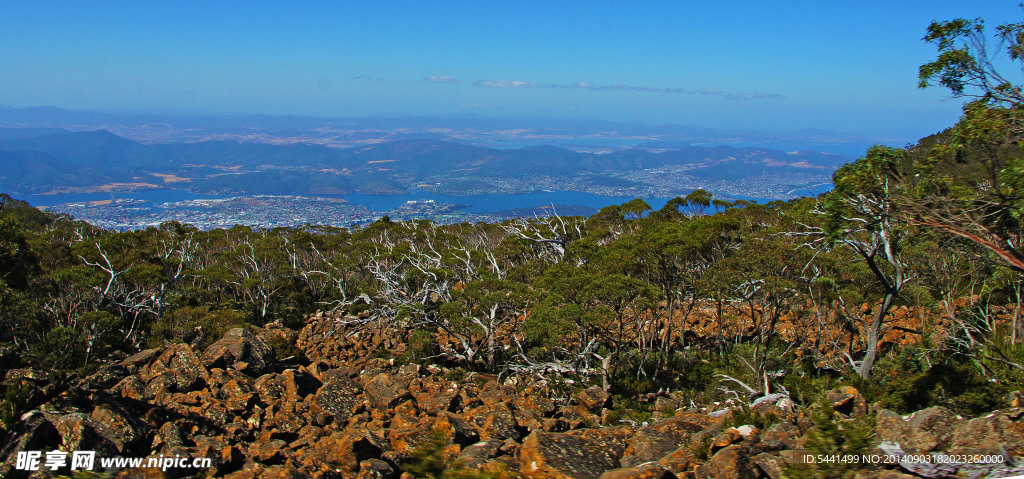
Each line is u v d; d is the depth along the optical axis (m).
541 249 37.56
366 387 13.34
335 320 26.58
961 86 9.38
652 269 23.36
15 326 18.52
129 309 25.59
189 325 22.70
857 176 9.48
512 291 22.83
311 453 9.26
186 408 11.13
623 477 6.78
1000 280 16.30
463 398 13.48
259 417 11.56
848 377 14.28
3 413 8.68
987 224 8.57
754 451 7.44
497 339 23.56
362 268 36.66
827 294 18.09
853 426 7.42
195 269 40.34
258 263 37.88
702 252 23.83
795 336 20.03
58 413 9.16
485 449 8.71
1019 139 8.30
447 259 34.78
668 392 16.81
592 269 24.91
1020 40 8.81
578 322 17.44
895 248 14.08
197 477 8.55
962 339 14.00
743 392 15.02
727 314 23.12
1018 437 6.52
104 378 11.92
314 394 13.12
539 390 16.92
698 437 8.84
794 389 13.99
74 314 22.06
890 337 18.56
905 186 9.31
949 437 6.86
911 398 9.89
